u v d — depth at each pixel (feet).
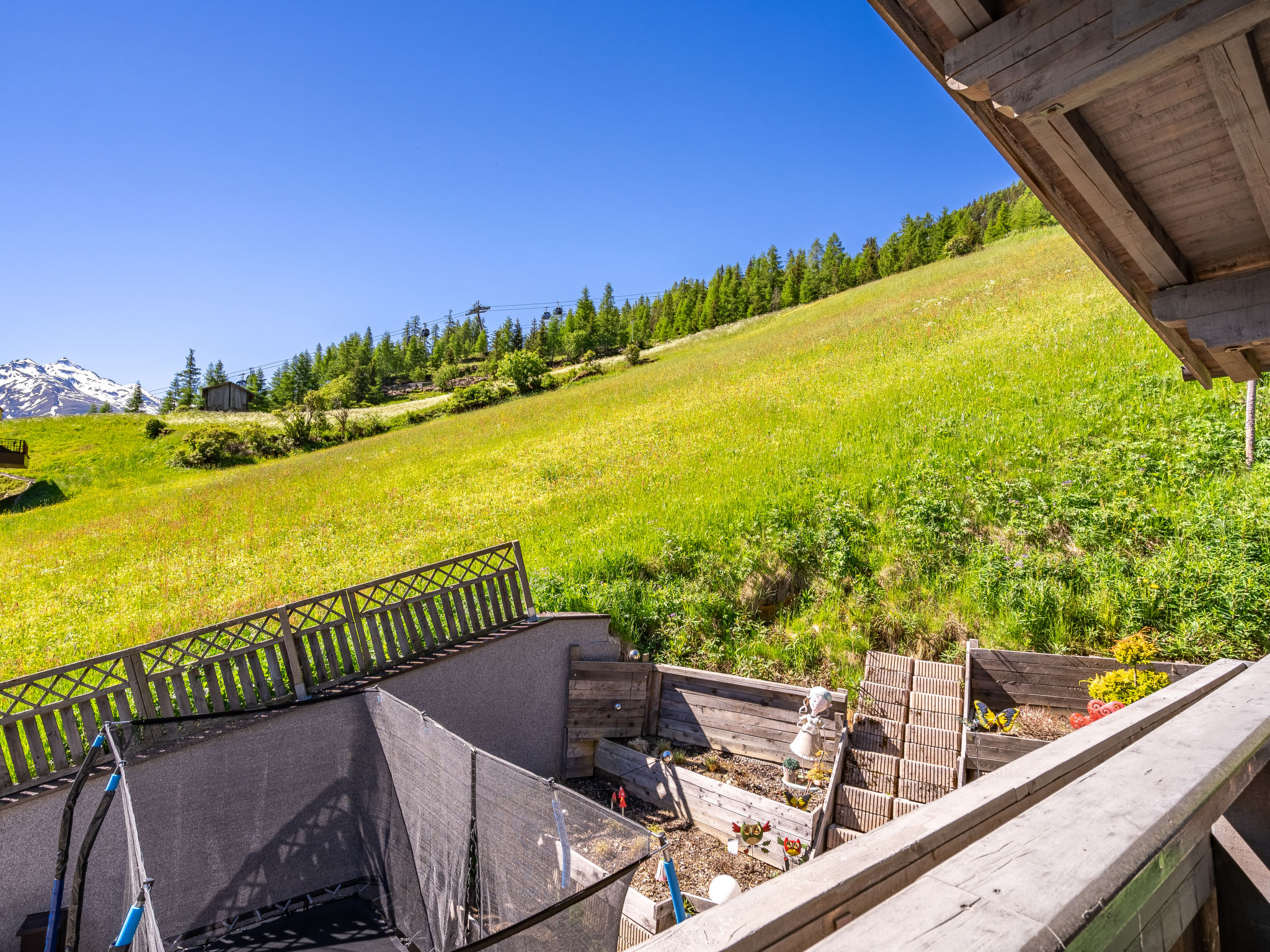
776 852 23.45
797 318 198.70
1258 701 5.79
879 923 2.48
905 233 311.88
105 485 133.59
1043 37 7.51
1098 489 37.01
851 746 26.71
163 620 42.86
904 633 32.78
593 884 11.77
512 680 30.66
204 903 20.84
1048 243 153.17
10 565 64.95
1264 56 7.50
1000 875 2.87
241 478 109.91
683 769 28.19
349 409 246.06
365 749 23.76
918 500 40.01
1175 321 13.05
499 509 60.80
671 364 163.73
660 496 53.78
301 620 26.53
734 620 35.96
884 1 8.11
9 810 19.85
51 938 17.87
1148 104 8.75
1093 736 6.33
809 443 57.21
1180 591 28.55
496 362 362.33
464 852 18.02
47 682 35.50
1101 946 2.74
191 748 21.26
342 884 22.91
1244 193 10.41
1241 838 4.50
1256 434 37.93
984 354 69.72
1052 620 29.76
